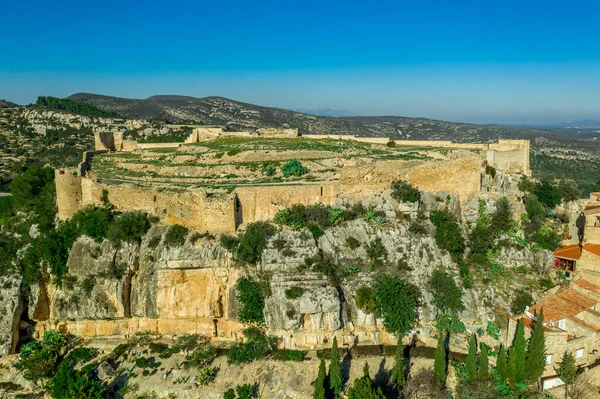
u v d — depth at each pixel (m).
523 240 70.25
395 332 57.75
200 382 53.44
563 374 50.72
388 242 65.19
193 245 62.22
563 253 68.44
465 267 64.88
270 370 54.84
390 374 52.66
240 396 50.28
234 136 115.62
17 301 61.09
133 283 62.50
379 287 59.59
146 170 85.56
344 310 59.12
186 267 61.03
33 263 62.91
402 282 60.56
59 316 61.66
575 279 65.44
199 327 62.22
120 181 77.31
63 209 68.06
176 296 61.31
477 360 51.56
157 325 62.56
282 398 50.66
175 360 57.81
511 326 55.84
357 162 81.31
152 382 54.00
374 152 91.31
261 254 61.50
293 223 65.19
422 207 70.19
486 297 62.28
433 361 55.06
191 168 82.12
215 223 64.69
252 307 58.78
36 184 79.56
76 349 59.59
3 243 67.06
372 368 54.09
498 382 50.38
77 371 52.50
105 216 65.00
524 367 50.88
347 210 68.19
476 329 59.22
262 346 56.81
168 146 108.06
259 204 67.38
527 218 76.50
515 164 93.50
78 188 68.19
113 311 60.88
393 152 91.25
